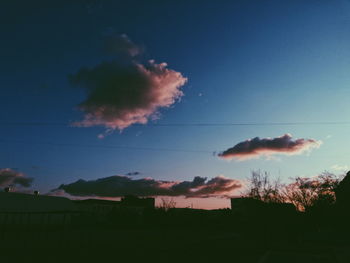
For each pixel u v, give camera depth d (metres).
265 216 23.20
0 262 13.30
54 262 13.77
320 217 27.05
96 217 46.50
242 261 15.27
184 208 48.91
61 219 42.34
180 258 16.27
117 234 30.86
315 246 20.83
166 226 45.69
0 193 45.41
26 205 45.91
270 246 21.59
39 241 21.48
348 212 27.77
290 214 23.50
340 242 22.09
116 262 14.56
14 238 23.31
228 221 42.09
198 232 37.09
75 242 21.62
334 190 28.42
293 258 15.82
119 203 63.03
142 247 20.39
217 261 15.35
